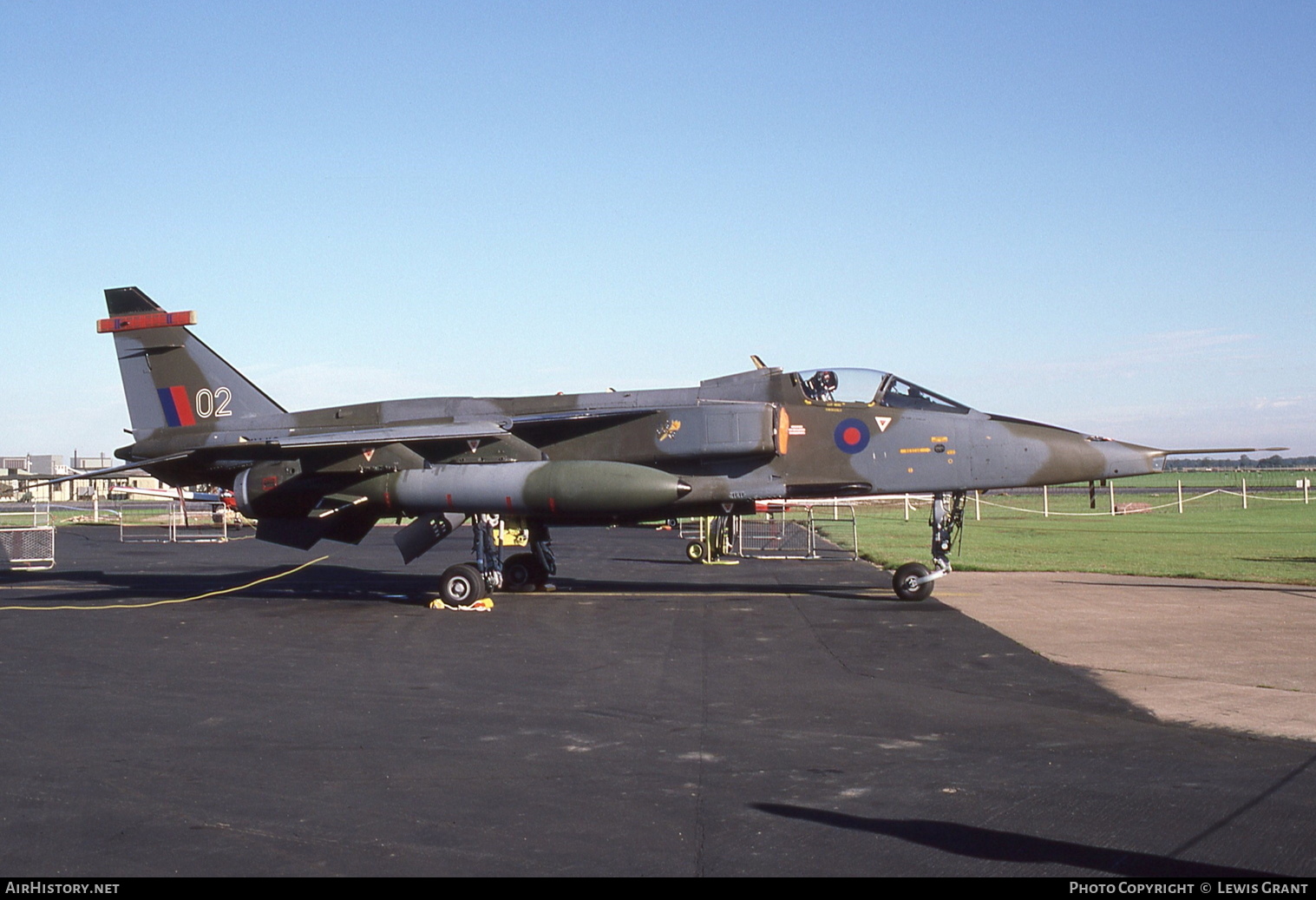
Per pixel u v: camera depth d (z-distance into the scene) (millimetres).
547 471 16312
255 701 9195
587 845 5488
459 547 35406
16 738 7852
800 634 13133
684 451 16672
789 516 58594
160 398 20156
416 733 7957
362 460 17203
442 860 5285
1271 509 58812
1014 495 93438
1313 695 9211
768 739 7703
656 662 11094
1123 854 5320
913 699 9133
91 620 15086
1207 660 11039
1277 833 5602
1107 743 7539
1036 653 11539
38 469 77250
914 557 26266
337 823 5863
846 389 17000
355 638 13109
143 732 8047
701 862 5242
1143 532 38125
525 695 9398
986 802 6172
